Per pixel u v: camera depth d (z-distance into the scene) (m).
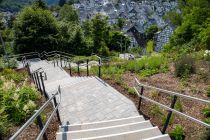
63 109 7.02
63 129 5.49
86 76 11.83
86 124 5.69
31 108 6.27
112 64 13.38
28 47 30.81
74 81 10.32
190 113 6.05
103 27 44.44
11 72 13.49
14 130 5.44
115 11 119.25
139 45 70.19
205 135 4.62
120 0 139.38
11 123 5.71
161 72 10.32
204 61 10.69
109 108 6.98
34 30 30.11
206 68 9.63
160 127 5.57
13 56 24.50
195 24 22.20
